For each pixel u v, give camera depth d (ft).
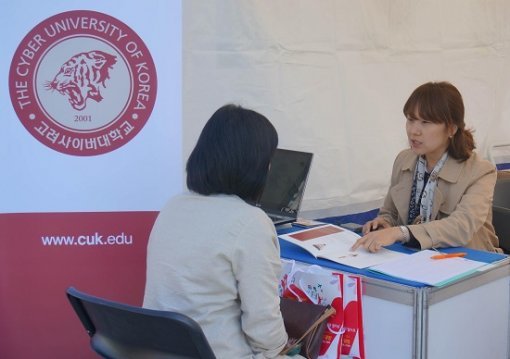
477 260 6.70
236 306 4.93
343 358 6.15
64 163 6.15
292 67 9.26
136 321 4.40
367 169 10.35
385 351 6.03
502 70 12.43
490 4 11.96
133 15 6.12
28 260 6.21
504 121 12.71
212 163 4.91
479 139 12.23
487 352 6.70
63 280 6.26
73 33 6.04
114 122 6.19
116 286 6.35
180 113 6.31
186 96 8.44
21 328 6.27
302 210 9.62
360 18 9.93
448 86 7.52
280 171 8.73
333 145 9.86
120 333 4.63
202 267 4.75
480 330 6.52
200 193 5.03
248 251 4.73
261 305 4.76
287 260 6.63
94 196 6.23
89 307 4.70
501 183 9.70
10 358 6.30
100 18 6.07
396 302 5.86
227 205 4.88
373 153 10.39
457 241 7.18
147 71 6.21
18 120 6.04
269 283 4.82
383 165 10.56
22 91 6.02
